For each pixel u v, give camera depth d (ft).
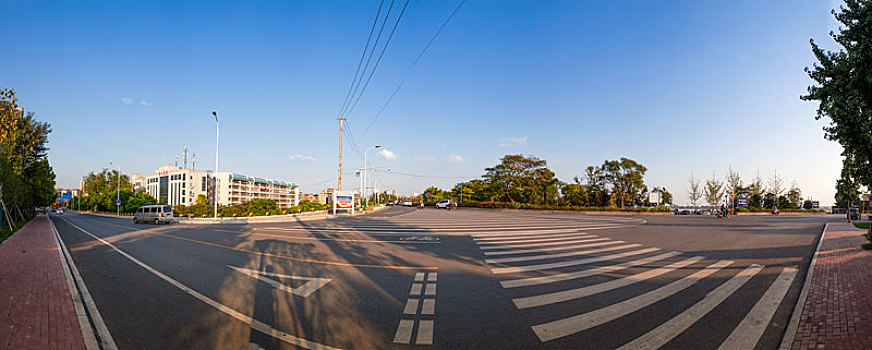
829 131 27.09
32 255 37.14
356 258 34.45
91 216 180.04
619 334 15.42
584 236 53.42
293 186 508.53
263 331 15.89
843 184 29.48
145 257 36.45
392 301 20.26
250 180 391.24
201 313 18.39
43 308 18.84
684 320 17.04
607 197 169.27
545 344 14.43
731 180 175.63
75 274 28.19
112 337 15.31
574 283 24.13
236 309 18.97
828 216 143.43
